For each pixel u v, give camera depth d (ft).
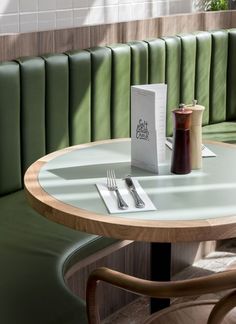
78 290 10.05
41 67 10.56
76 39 11.77
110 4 13.53
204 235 6.31
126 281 5.80
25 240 8.66
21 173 10.55
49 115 10.84
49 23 12.33
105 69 11.73
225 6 15.40
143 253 11.26
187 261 11.96
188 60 13.57
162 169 7.91
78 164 8.15
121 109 12.23
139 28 13.08
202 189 7.23
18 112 10.32
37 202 6.98
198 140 7.80
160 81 13.00
